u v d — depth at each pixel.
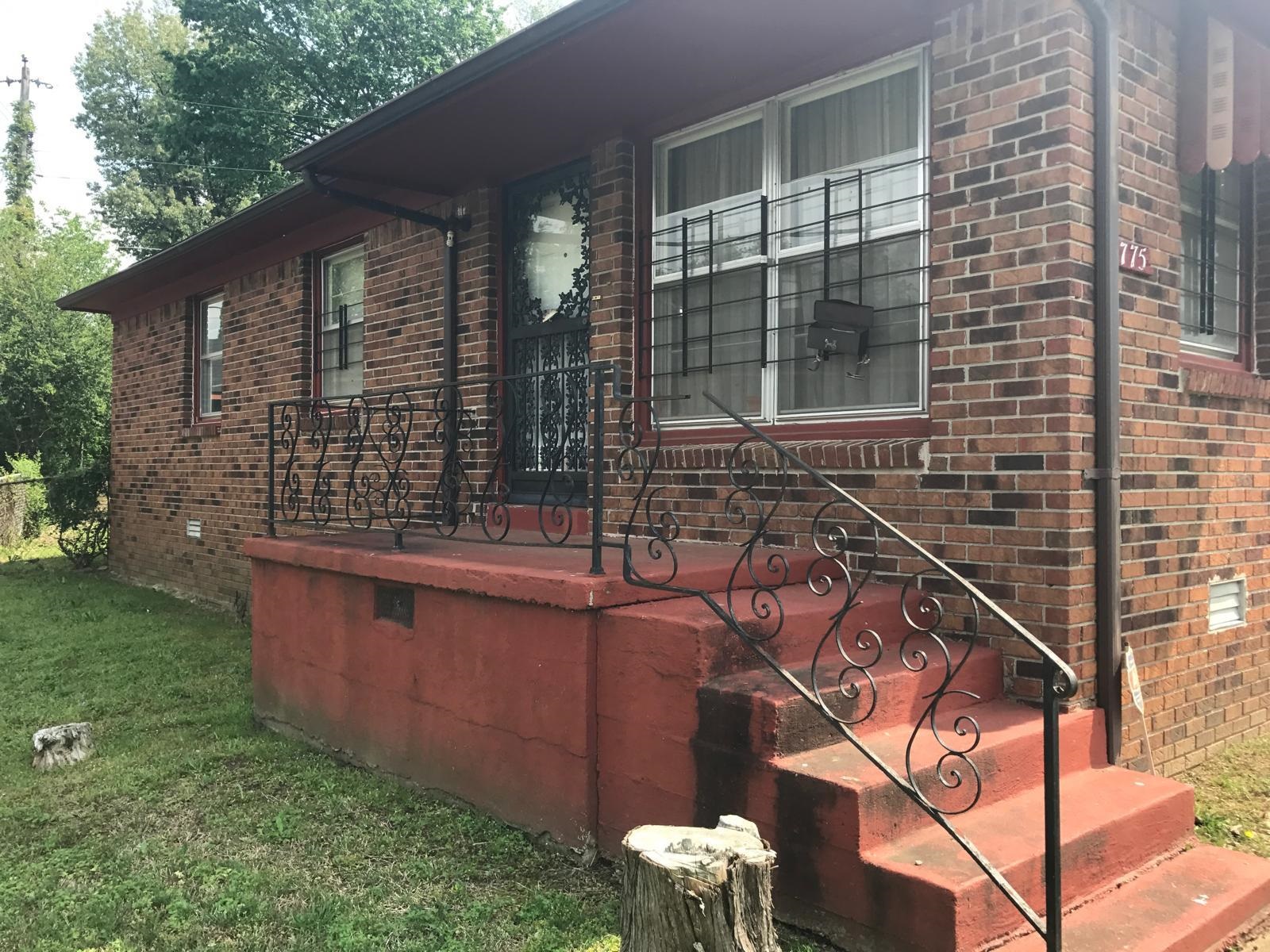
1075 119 3.57
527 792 3.75
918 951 2.57
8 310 21.14
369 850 3.64
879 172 4.36
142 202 28.25
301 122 20.34
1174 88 4.16
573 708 3.55
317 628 4.98
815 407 4.60
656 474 5.20
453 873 3.43
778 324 4.76
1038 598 3.62
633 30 4.24
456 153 5.80
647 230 5.39
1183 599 4.20
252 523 8.76
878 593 3.98
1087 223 3.62
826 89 4.57
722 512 4.85
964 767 3.03
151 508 10.84
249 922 3.08
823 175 4.60
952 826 2.67
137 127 32.19
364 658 4.64
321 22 19.72
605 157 5.45
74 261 25.59
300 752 4.90
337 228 7.55
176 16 34.44
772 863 2.17
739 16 4.11
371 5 19.55
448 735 4.13
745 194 4.93
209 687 6.25
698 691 3.17
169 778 4.48
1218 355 4.71
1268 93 4.35
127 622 8.56
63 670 6.77
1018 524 3.69
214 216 28.91
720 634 3.25
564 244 5.89
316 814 4.04
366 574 4.53
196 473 9.80
